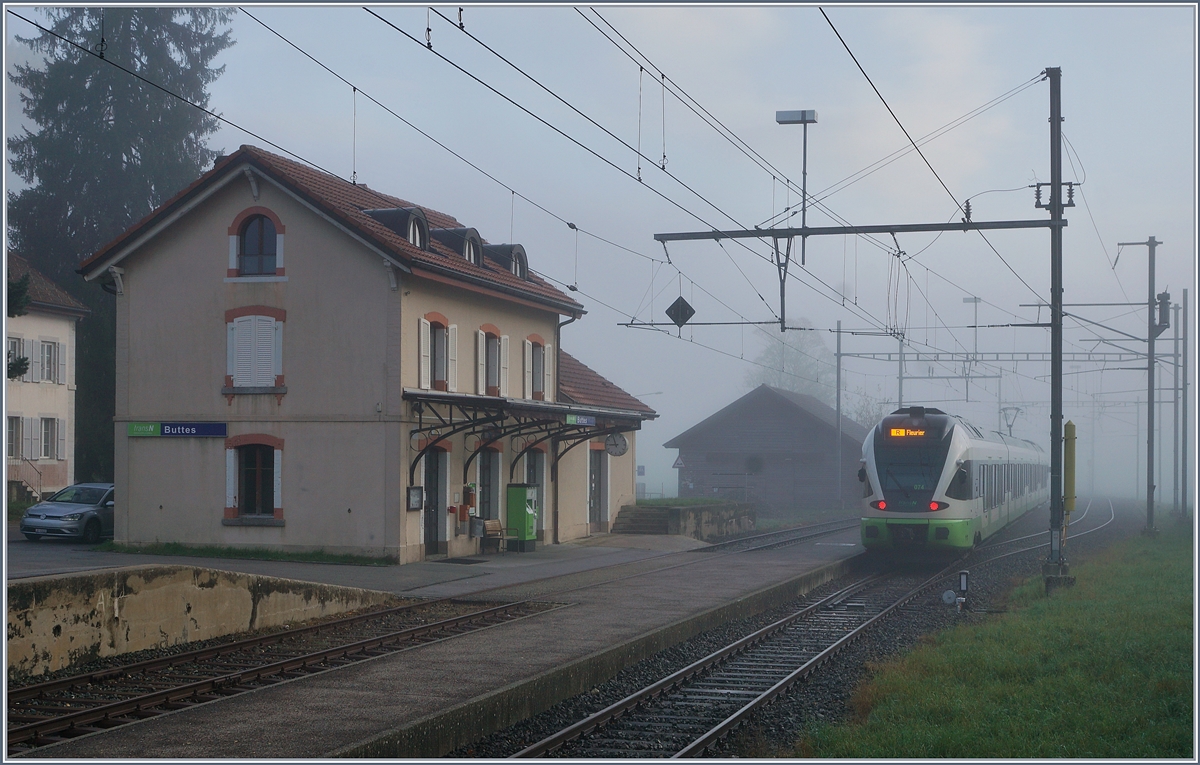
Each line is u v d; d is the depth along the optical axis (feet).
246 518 79.51
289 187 78.33
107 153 144.97
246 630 49.49
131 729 29.91
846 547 101.19
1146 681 37.17
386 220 81.41
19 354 120.37
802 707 36.55
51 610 39.45
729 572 75.20
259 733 29.35
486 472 90.99
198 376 81.20
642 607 56.29
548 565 80.02
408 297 78.38
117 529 82.02
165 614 44.93
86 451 137.49
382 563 76.54
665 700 37.40
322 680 36.45
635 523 115.34
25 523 86.38
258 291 80.12
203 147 154.51
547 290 100.99
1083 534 127.54
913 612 61.46
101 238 143.02
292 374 79.25
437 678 36.60
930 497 83.10
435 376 83.41
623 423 109.60
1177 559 83.82
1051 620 51.01
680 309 84.64
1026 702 34.58
